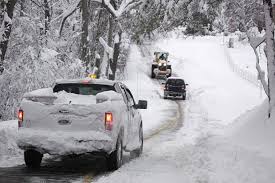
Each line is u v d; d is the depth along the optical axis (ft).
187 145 57.93
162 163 42.45
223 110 115.55
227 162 33.71
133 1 92.73
